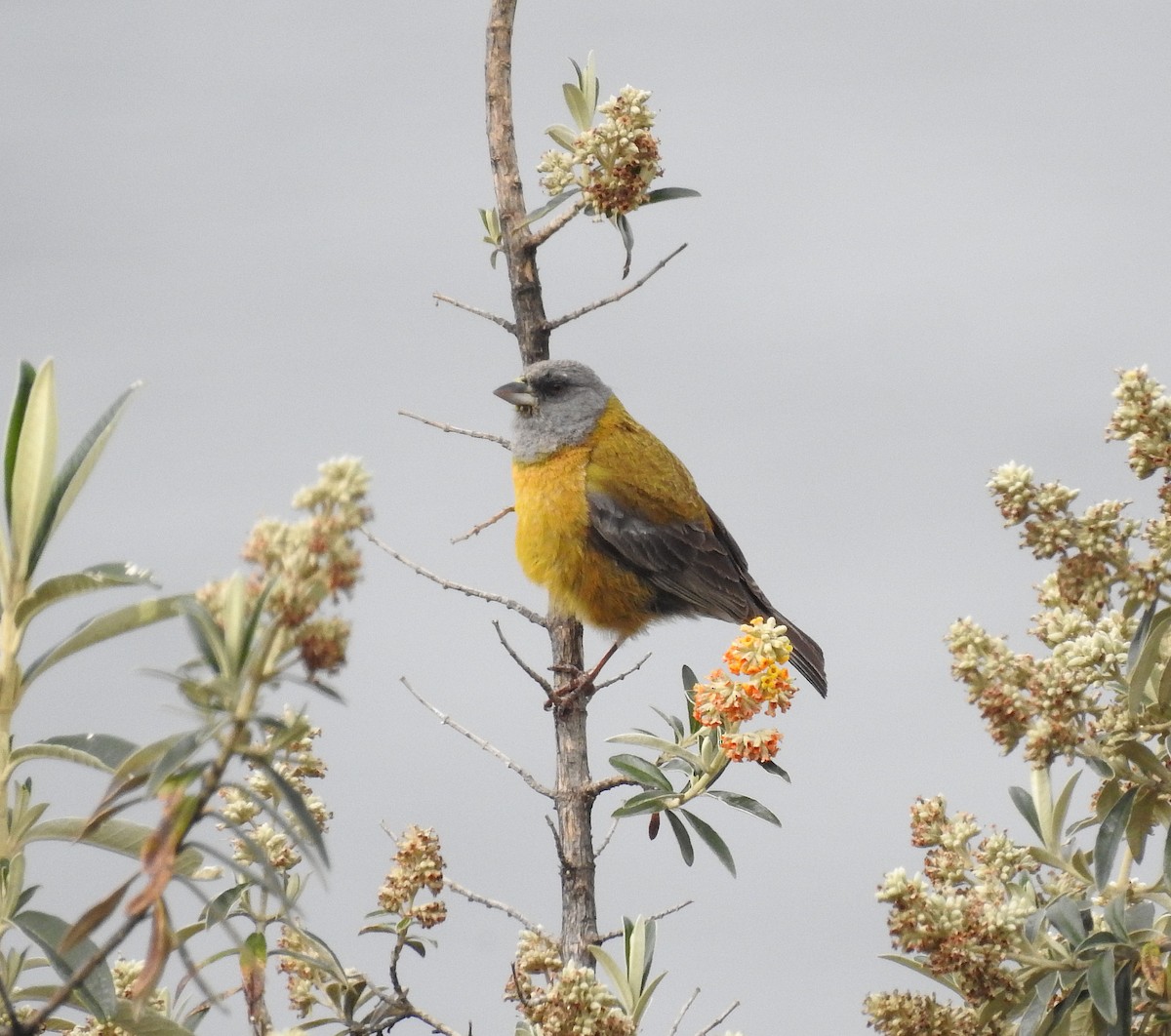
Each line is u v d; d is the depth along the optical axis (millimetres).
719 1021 8578
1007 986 7250
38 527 5504
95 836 5914
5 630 5484
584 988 7535
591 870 9820
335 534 4684
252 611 4703
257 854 4859
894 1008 7434
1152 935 7375
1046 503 7398
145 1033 6156
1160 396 7445
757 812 8688
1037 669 7297
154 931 4781
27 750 5551
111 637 5441
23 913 5895
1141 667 7207
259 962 7500
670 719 9258
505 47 11914
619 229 10805
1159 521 7328
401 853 8680
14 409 5508
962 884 7898
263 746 5777
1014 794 8539
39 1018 4746
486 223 12188
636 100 10594
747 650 8336
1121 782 7711
